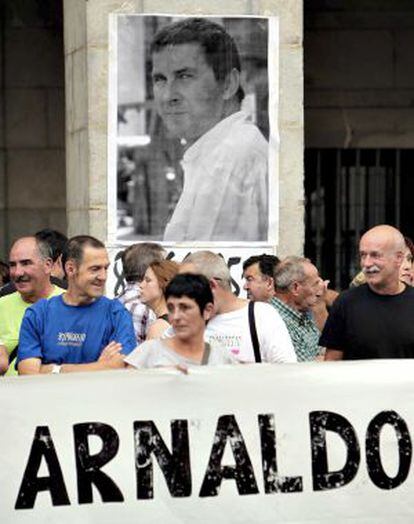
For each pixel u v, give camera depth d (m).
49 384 13.14
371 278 14.74
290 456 13.34
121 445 13.16
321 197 28.11
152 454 13.22
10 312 16.25
